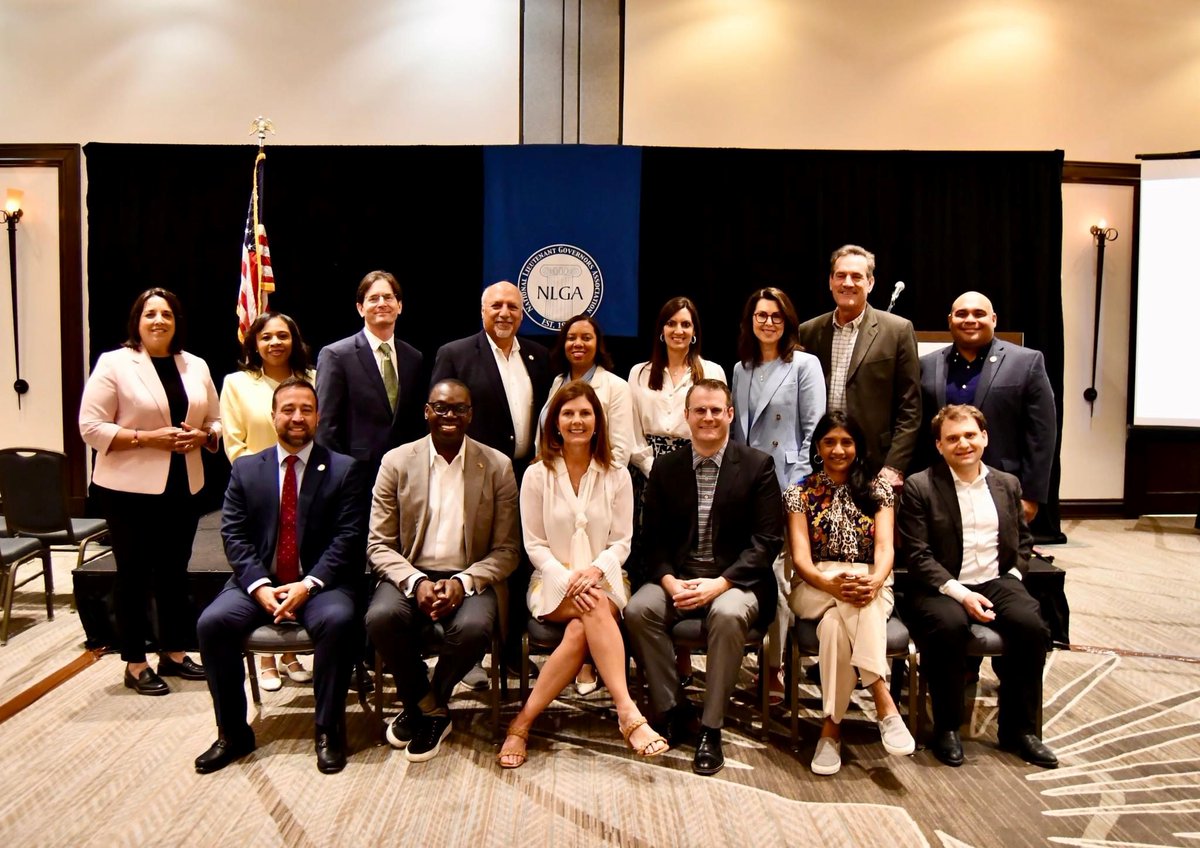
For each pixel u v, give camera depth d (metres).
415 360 3.32
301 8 5.32
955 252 4.89
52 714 2.79
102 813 2.19
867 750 2.56
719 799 2.27
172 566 3.06
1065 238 5.66
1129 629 3.60
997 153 4.83
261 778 2.38
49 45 5.32
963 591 2.55
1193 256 5.38
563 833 2.10
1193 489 5.87
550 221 4.50
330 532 2.70
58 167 5.36
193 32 5.32
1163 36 5.59
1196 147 5.65
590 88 5.39
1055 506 5.11
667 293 4.78
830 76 5.43
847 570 2.56
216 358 4.75
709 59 5.40
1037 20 5.50
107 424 2.90
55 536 3.57
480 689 3.03
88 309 5.19
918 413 3.13
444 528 2.72
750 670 3.23
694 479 2.75
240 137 5.36
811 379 3.10
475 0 5.35
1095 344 5.76
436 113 5.39
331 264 4.64
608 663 2.54
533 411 3.28
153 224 4.70
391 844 2.05
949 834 2.10
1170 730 2.67
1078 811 2.21
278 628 2.50
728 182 4.75
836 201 4.82
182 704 2.87
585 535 2.70
